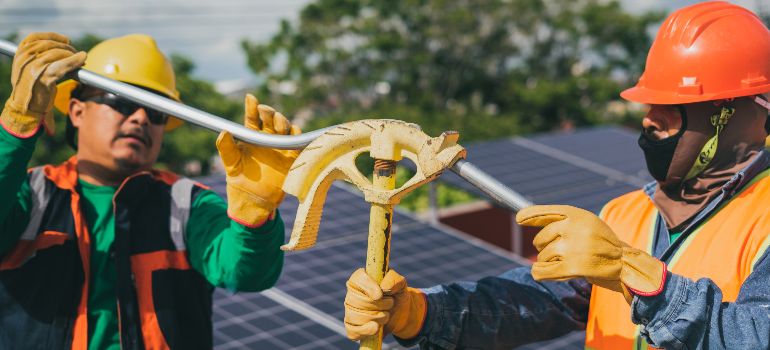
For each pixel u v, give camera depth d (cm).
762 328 236
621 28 4319
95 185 373
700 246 279
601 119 4181
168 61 412
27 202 356
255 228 313
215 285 358
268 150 299
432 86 4309
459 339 309
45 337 352
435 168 244
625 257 235
